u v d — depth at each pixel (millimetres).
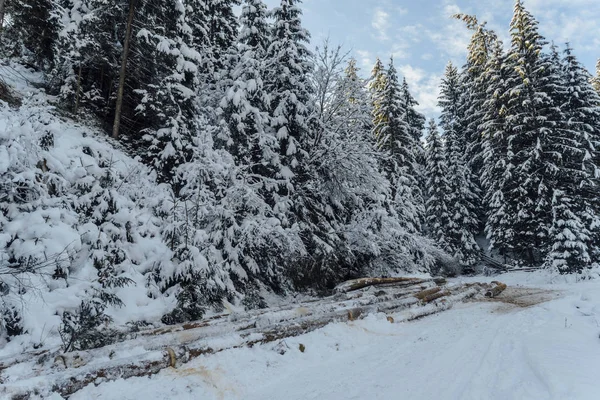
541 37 23422
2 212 6164
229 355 4773
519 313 8281
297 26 14938
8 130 6656
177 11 13445
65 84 12219
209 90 16000
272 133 13570
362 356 5430
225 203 9773
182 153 10914
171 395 3756
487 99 27609
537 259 22641
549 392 3545
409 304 8812
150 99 11781
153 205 8906
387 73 26031
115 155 10977
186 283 7359
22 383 3254
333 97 16141
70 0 12898
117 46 13445
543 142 21344
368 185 15750
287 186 12281
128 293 6758
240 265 9664
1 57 12258
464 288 12492
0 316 4902
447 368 4637
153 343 4809
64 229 6434
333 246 13984
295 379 4508
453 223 26188
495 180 24891
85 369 3709
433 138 28359
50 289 5891
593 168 21312
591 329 6629
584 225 18641
